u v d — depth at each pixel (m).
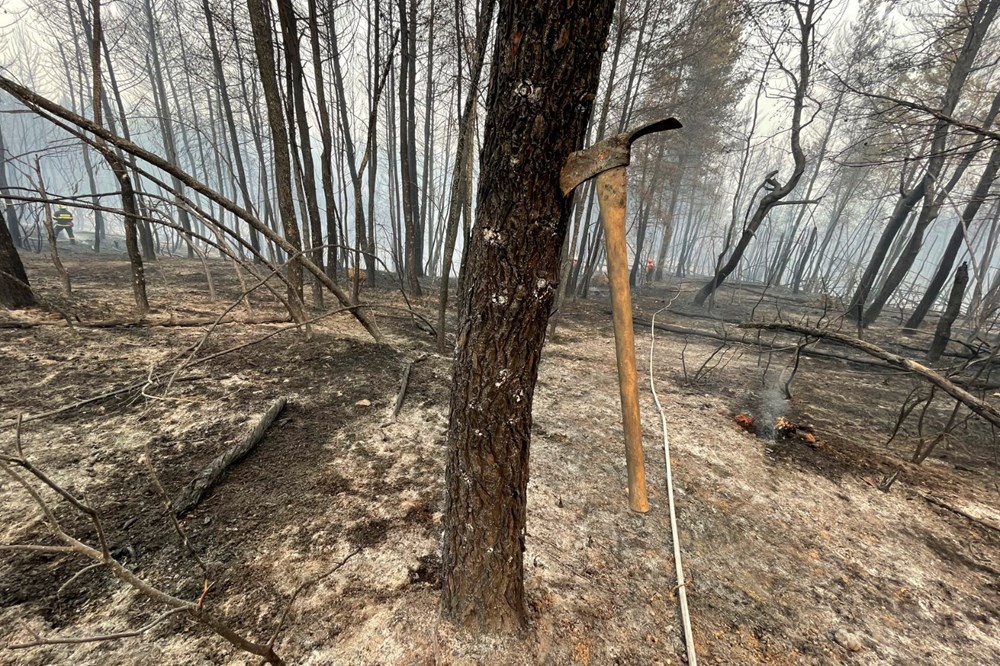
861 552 2.30
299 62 5.18
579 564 2.04
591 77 1.01
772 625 1.81
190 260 11.66
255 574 1.80
